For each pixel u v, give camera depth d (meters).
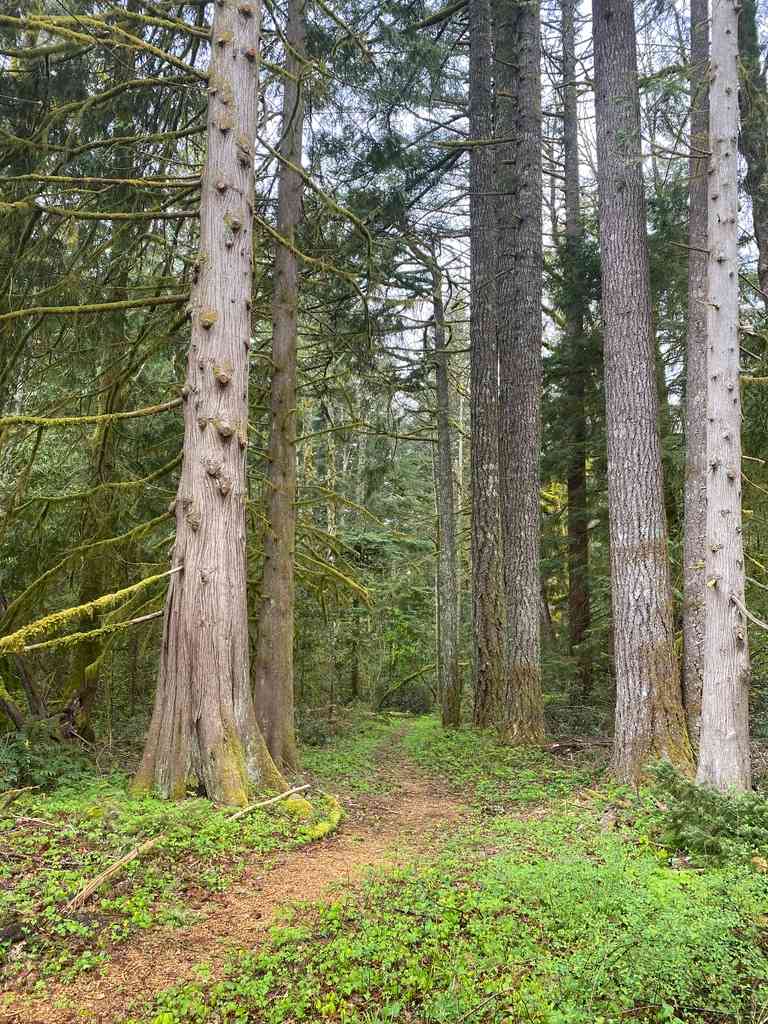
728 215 7.72
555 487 24.36
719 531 7.49
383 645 25.33
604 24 10.24
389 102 11.34
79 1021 3.43
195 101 9.85
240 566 7.66
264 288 12.02
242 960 4.01
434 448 23.33
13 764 7.14
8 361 9.05
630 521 9.45
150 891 4.80
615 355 9.78
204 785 7.07
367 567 22.80
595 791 8.69
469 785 10.08
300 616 18.28
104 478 10.31
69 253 9.61
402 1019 3.53
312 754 13.02
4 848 5.09
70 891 4.54
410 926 4.39
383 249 13.92
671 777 6.73
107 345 9.55
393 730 18.89
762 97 10.26
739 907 4.48
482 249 15.02
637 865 5.16
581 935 4.14
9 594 10.38
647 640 9.17
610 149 10.02
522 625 13.45
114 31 7.56
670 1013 3.45
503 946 4.06
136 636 11.20
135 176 9.69
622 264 9.84
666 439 13.55
